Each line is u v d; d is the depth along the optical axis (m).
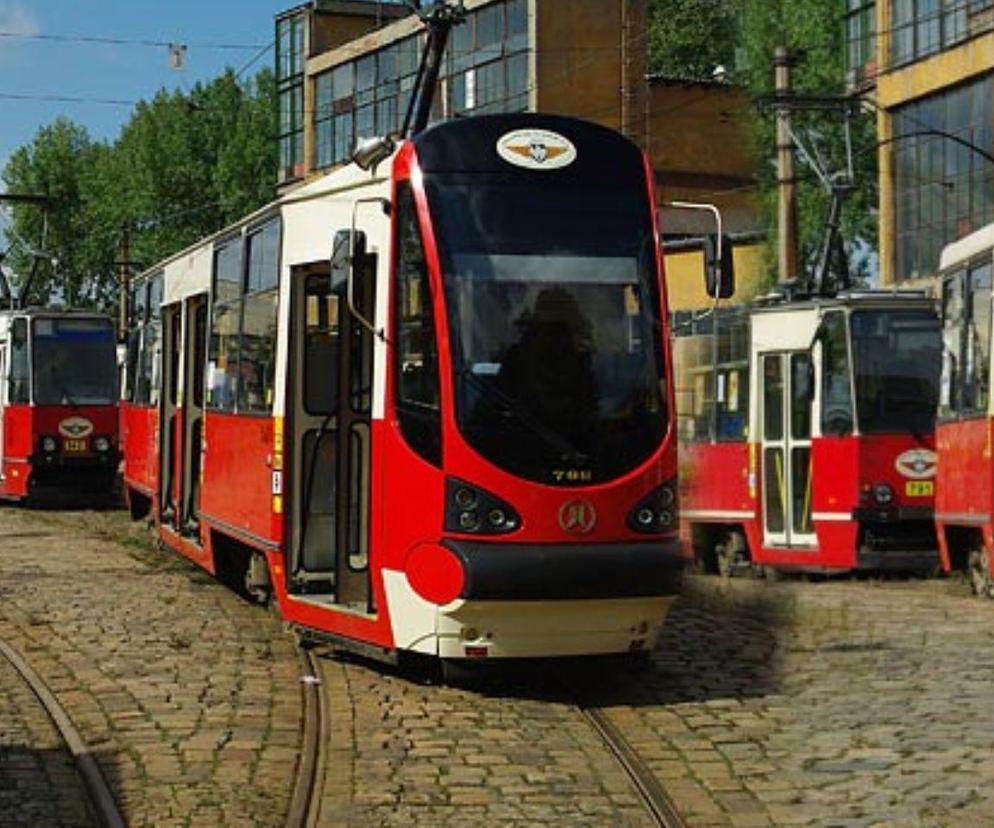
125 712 10.19
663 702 10.66
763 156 47.47
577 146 11.30
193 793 8.20
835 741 9.41
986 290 16.50
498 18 45.06
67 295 77.81
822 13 44.03
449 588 10.41
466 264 10.79
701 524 22.64
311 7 54.50
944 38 34.31
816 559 19.91
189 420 17.56
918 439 19.44
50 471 28.73
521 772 8.66
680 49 62.44
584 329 10.88
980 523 16.58
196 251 17.27
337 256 10.99
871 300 19.70
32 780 8.58
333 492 12.70
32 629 13.66
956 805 7.87
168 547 19.84
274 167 69.12
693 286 38.31
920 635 13.57
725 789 8.38
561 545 10.51
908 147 36.00
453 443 10.52
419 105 21.02
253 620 14.18
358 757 8.98
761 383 21.00
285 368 12.66
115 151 73.38
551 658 11.09
